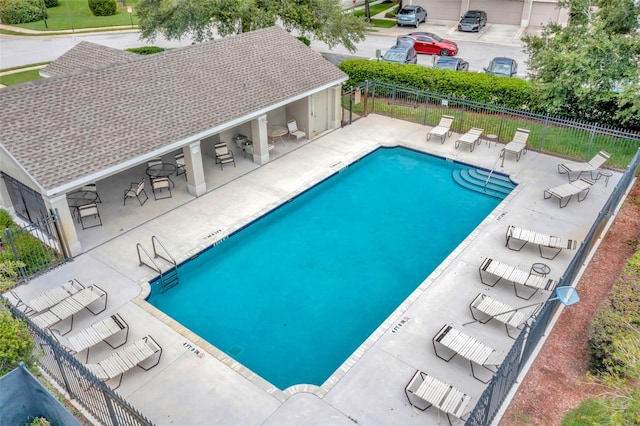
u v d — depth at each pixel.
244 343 14.16
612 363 11.45
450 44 37.59
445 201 20.84
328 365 13.48
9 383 10.05
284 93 22.64
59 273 16.14
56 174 15.77
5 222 17.44
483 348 12.67
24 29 49.34
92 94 18.62
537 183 21.09
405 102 28.69
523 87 25.28
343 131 26.34
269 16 31.33
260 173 22.20
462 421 11.34
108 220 18.84
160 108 19.42
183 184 21.25
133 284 15.66
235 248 17.95
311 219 19.66
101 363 12.30
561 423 11.06
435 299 15.05
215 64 22.39
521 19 45.75
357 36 34.16
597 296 14.82
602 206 19.44
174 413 11.63
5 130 16.12
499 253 17.02
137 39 44.91
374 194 21.34
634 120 22.72
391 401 11.89
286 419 11.48
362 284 16.33
